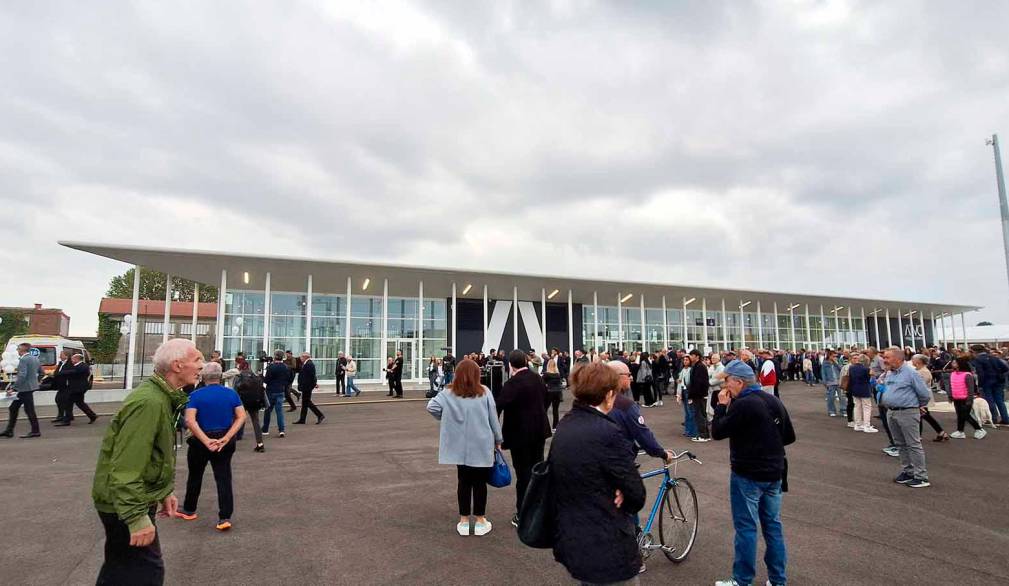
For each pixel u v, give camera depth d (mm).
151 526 2803
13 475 8414
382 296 31203
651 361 20000
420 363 29219
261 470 8695
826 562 4898
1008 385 21328
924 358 11367
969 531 5723
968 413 11586
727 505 6781
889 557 5016
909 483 7629
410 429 13438
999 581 4496
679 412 16891
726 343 39406
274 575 4621
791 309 44500
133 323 22359
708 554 5160
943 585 4422
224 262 23828
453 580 4500
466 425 5566
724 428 4332
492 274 28969
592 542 2803
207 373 6008
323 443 11320
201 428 5840
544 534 3033
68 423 14195
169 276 25047
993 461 9234
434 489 7508
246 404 10219
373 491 7398
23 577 4617
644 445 4699
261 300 28578
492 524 6020
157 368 3094
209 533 5691
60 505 6762
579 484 2871
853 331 48625
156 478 3006
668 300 38406
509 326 34156
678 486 5070
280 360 12453
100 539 5562
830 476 8195
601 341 37375
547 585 4398
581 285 32406
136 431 2812
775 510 4281
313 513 6391
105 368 39781
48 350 31812
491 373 18219
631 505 2867
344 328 29969
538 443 5824
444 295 32469
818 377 31719
